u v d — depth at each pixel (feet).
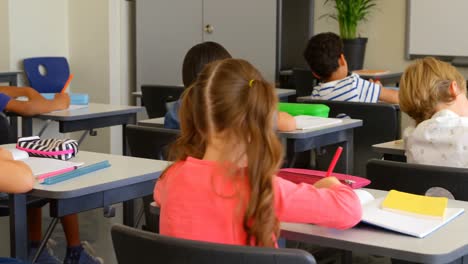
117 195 7.44
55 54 19.89
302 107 12.31
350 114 13.11
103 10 19.80
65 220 10.78
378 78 19.90
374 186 6.97
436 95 7.73
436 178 6.57
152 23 20.54
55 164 7.73
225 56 10.02
